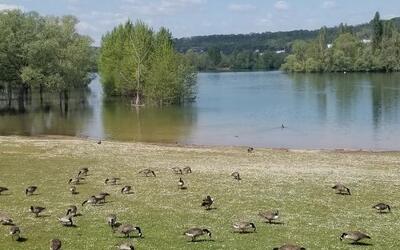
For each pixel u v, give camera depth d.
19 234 28.84
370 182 45.16
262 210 35.81
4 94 140.00
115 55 156.00
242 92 175.50
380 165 54.47
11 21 113.69
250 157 59.97
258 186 43.41
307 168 52.31
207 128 92.00
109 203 37.53
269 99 146.62
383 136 79.88
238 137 81.19
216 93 173.50
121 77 145.38
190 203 37.66
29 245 27.64
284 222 32.81
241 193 40.88
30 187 40.03
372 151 66.06
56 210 35.22
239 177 46.44
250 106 129.25
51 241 26.28
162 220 33.03
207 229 29.53
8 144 66.62
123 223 32.03
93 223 32.09
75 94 172.50
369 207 36.88
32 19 120.25
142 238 28.98
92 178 46.50
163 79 134.62
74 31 138.38
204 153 62.78
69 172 49.16
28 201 37.84
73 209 33.66
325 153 63.81
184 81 141.25
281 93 165.62
